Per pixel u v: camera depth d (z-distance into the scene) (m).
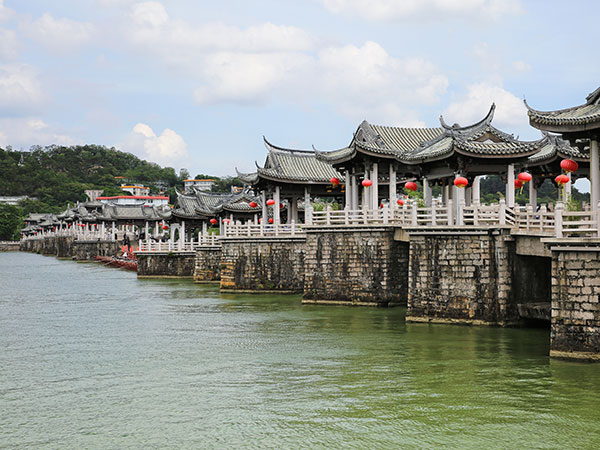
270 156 57.34
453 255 33.25
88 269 100.88
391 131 49.09
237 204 71.81
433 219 34.28
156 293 58.91
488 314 32.31
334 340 32.12
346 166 48.09
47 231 179.25
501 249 32.09
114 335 36.28
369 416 21.00
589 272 24.14
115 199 166.62
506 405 21.47
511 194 36.41
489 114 37.56
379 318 37.12
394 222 40.88
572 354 24.58
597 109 27.25
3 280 77.62
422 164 39.91
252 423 20.72
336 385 24.39
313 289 43.72
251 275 53.53
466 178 37.34
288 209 64.81
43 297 57.34
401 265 41.34
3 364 29.19
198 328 37.78
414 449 18.39
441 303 33.75
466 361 26.86
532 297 33.22
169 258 76.19
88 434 20.14
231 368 27.55
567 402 21.47
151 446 19.14
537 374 24.53
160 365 28.48
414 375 25.28
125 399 23.48
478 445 18.48
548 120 27.33
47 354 31.27
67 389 24.94
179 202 85.19
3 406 22.91
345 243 42.16
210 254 68.12
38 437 19.97
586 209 30.86
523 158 35.88
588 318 24.20
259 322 38.59
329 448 18.69
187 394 23.91
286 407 22.09
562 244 24.61
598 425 19.59
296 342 32.19
